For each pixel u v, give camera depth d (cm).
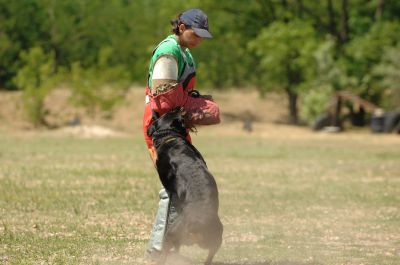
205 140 10356
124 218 3769
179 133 2461
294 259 2877
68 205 4172
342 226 3700
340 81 13738
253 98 16388
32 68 12331
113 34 16200
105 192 4762
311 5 15838
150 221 3691
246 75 16138
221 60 15762
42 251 2867
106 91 12925
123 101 13262
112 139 10200
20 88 13925
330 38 14575
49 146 8606
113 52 15975
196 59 15412
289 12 14725
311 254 2980
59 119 12800
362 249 3112
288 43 14038
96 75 12394
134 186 5109
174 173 2350
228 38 15425
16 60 15300
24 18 15450
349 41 15212
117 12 16338
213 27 15162
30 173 5750
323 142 10325
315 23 15262
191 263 2703
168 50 2497
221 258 2875
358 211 4219
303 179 5812
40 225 3506
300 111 15750
